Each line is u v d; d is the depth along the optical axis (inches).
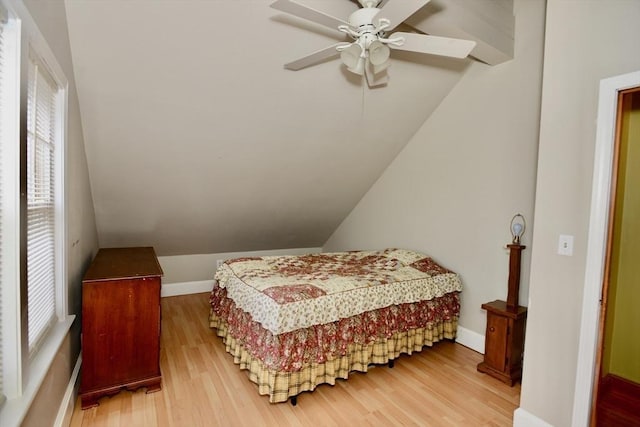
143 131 112.0
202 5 83.4
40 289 68.2
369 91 124.3
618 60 66.6
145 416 84.8
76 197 97.6
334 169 158.6
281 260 141.7
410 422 85.1
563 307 74.8
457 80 133.7
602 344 70.9
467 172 132.0
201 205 154.1
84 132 106.7
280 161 142.6
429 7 89.0
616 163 68.6
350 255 156.3
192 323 147.9
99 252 136.0
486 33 105.1
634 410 93.0
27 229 55.9
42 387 60.6
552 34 76.6
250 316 103.6
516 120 116.0
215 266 195.8
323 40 100.6
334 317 98.8
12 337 50.2
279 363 89.3
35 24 57.8
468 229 131.8
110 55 89.6
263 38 94.9
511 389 101.0
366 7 77.4
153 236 165.8
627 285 101.6
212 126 117.0
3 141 50.0
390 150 158.4
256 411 88.0
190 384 100.0
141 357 94.0
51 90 76.4
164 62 94.0
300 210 182.4
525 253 113.1
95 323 88.4
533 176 111.5
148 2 80.3
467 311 131.8
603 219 68.7
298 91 114.6
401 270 128.6
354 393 97.5
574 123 73.0
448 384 103.1
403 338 115.4
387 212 171.3
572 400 73.4
